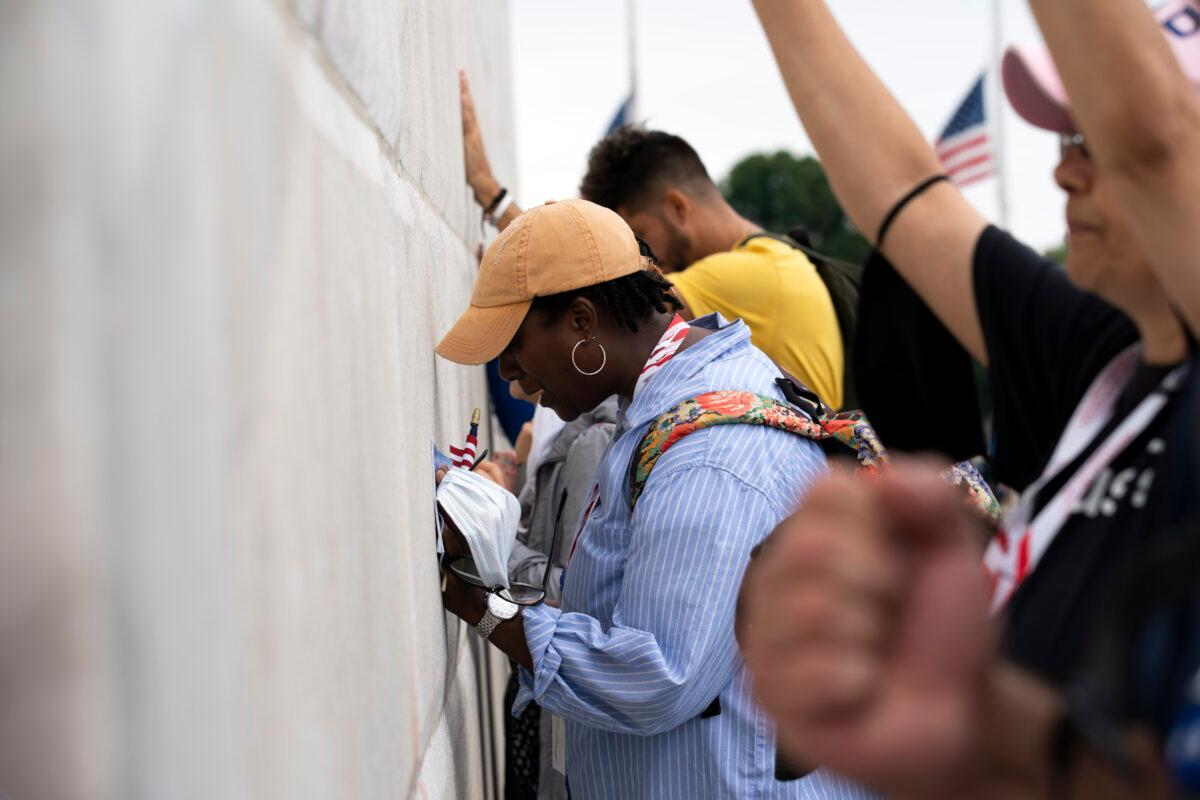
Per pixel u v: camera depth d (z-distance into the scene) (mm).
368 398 972
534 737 2387
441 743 1479
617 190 2809
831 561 511
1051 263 974
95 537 393
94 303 397
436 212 1886
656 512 1535
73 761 387
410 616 1203
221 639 492
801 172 36594
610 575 1652
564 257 1683
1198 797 499
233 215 546
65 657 387
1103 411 834
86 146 399
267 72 646
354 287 931
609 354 1735
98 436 396
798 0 1096
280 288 646
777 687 511
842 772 511
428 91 1793
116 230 407
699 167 2812
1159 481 722
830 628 501
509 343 1756
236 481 526
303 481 686
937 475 544
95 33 407
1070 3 702
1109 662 554
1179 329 772
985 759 534
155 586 423
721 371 1680
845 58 1082
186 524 454
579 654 1546
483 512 1573
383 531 1026
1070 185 813
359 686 856
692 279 2586
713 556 1497
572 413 1838
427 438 1521
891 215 1049
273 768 580
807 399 1714
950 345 1082
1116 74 694
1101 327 898
